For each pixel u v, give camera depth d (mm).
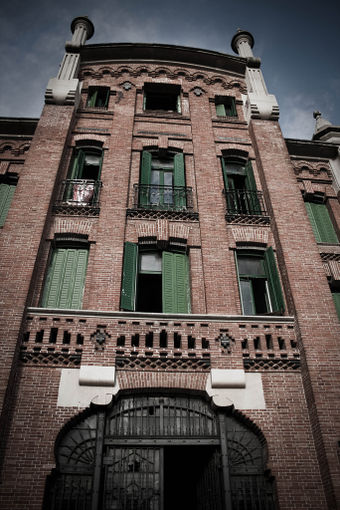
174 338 9609
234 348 9547
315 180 15445
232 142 14930
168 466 9820
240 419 8898
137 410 8836
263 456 8531
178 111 16391
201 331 9672
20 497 7395
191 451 8875
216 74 17672
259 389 9125
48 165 12539
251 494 8078
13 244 10477
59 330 9312
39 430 8125
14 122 15195
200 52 17734
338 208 14805
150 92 17047
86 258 11438
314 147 16078
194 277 11172
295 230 11797
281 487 7980
